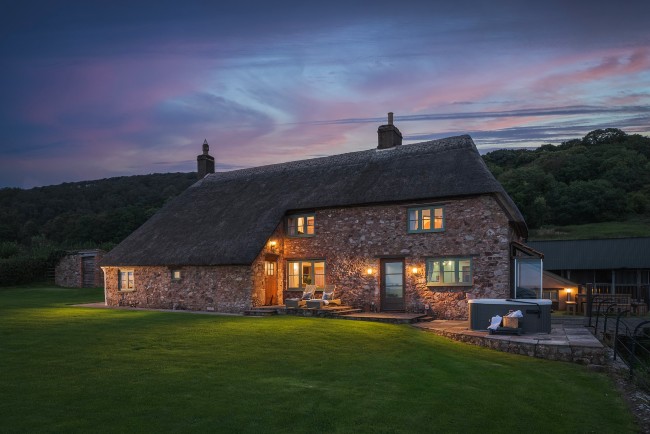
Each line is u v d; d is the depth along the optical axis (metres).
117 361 10.98
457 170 21.03
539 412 8.72
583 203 68.06
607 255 33.97
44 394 8.46
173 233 26.02
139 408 7.91
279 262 23.89
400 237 21.31
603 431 7.99
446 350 13.71
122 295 25.77
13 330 14.81
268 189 26.52
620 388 10.58
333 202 22.67
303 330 15.55
